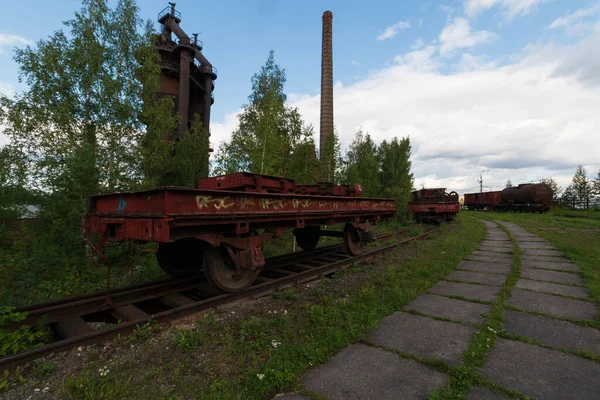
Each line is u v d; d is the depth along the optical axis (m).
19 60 7.92
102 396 2.26
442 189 19.81
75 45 8.52
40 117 7.96
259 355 2.90
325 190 7.53
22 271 6.13
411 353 2.90
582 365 2.71
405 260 7.40
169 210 3.31
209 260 4.45
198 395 2.28
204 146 16.17
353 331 3.31
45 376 2.58
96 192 7.63
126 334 3.34
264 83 17.27
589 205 32.78
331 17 29.55
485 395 2.26
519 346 3.08
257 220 4.64
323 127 28.91
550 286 5.26
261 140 10.27
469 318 3.80
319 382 2.44
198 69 28.38
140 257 7.37
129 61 9.53
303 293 4.85
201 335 3.27
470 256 8.20
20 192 7.76
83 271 6.68
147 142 10.04
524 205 33.84
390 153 22.11
